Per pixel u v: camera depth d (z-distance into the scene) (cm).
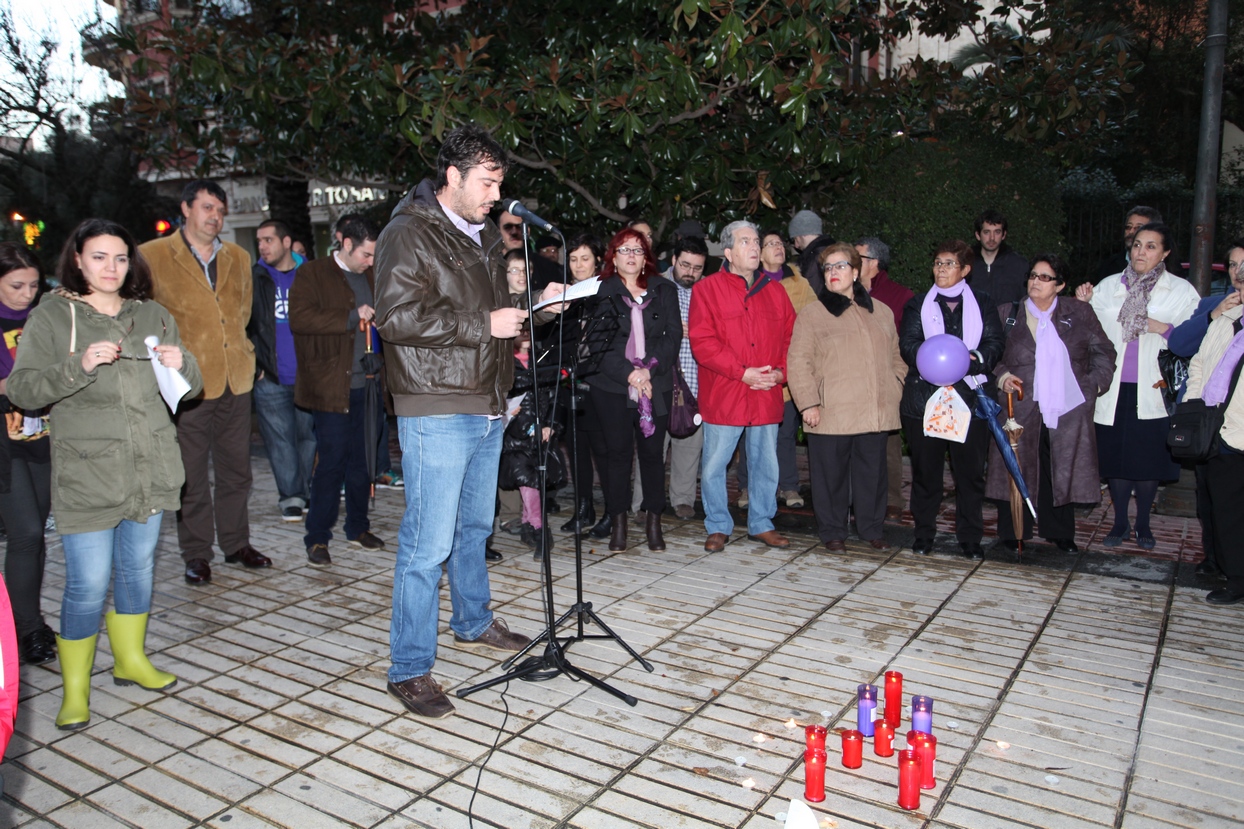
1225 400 463
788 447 686
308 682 397
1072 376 530
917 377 549
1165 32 1502
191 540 527
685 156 812
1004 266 648
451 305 355
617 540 577
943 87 851
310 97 772
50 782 320
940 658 411
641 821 291
